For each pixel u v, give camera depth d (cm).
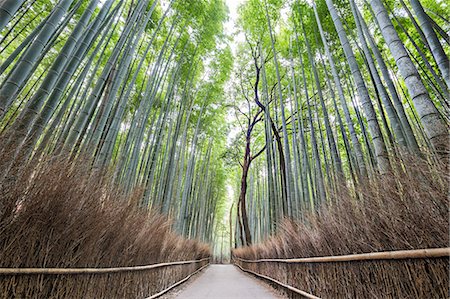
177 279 514
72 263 171
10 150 142
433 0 518
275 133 763
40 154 167
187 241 710
